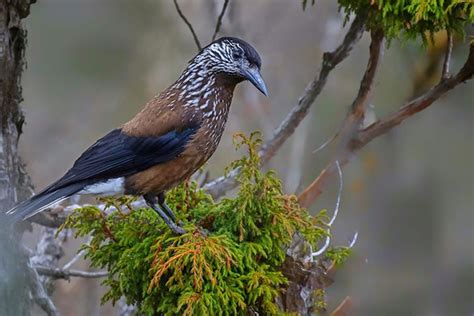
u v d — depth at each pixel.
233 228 9.13
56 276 11.01
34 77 19.73
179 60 19.19
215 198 11.56
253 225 8.95
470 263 17.28
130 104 19.25
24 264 9.83
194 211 9.61
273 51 18.41
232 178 11.55
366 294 16.58
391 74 16.05
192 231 8.93
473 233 17.25
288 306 9.16
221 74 10.24
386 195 16.88
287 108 17.97
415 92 13.05
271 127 16.88
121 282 9.14
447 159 17.08
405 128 16.88
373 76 11.20
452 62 12.83
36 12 20.22
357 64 17.69
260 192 8.93
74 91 19.66
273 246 9.03
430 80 12.93
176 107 10.11
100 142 10.11
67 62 19.83
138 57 19.50
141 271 9.09
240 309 8.89
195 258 8.57
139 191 10.08
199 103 10.16
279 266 9.20
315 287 9.32
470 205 17.09
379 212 16.91
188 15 19.02
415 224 17.09
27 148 18.12
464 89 16.66
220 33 15.75
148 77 19.31
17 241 9.81
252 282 8.68
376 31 11.01
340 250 9.57
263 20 18.41
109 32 19.72
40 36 20.27
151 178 10.01
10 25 10.19
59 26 20.41
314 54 18.34
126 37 19.62
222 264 8.71
